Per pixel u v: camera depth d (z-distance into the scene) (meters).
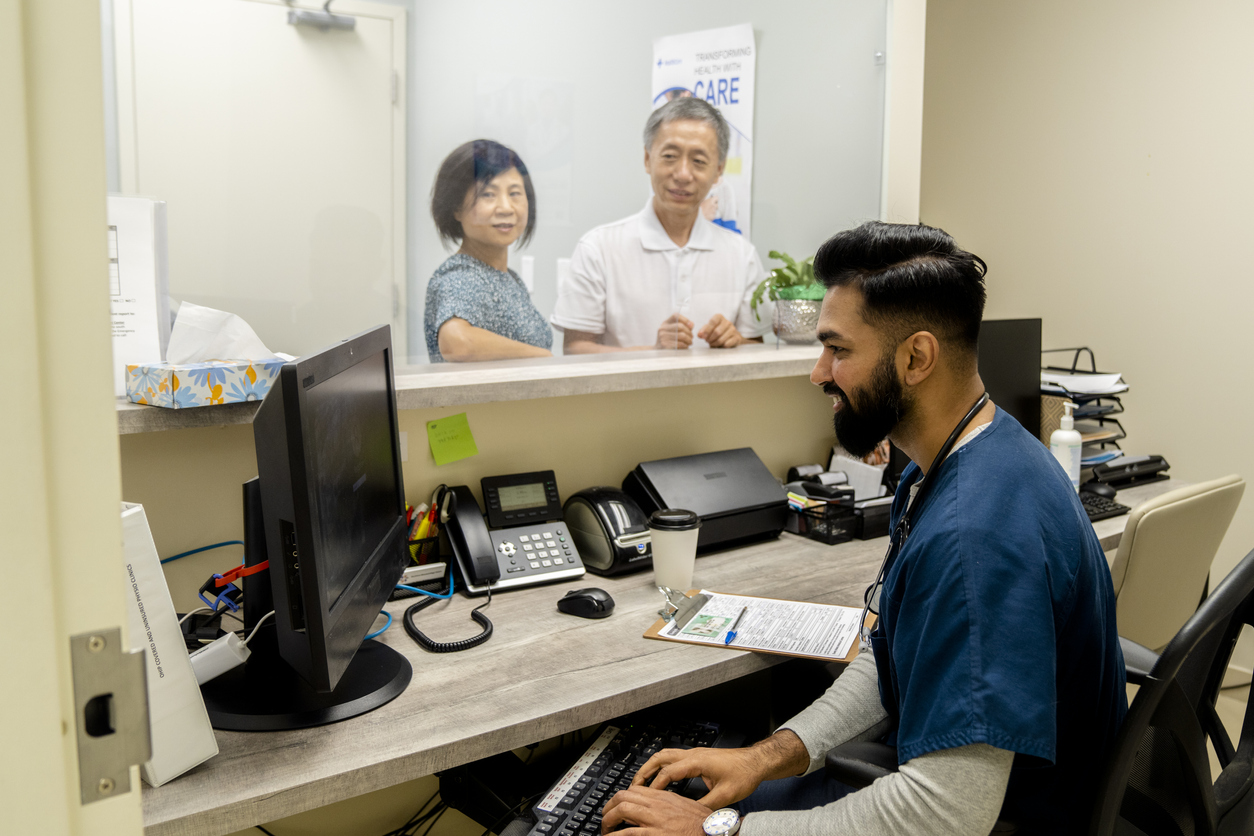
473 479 1.76
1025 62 3.02
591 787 1.26
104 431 0.38
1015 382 2.33
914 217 2.39
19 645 0.36
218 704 1.14
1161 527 1.69
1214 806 1.04
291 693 1.17
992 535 0.96
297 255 2.18
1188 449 2.74
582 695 1.20
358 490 1.22
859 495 2.17
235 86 2.06
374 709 1.16
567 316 2.38
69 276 0.37
